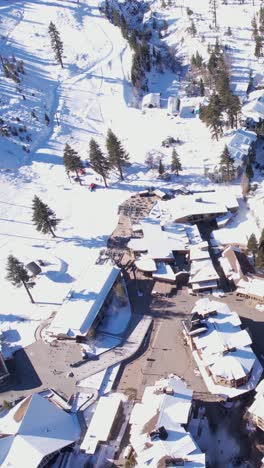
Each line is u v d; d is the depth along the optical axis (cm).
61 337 7038
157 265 7981
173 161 10138
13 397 6384
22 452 5216
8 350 7056
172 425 5316
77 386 6391
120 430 5753
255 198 9094
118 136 12344
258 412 5362
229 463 5338
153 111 13375
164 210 9094
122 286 7725
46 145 12006
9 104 12812
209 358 6069
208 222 8894
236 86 13900
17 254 8800
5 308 7788
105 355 6756
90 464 5447
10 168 11075
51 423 5641
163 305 7412
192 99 13488
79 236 9025
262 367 6191
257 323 6844
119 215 9388
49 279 8150
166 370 6412
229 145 10362
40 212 8638
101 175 10369
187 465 4903
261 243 7475
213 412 5822
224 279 7712
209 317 6581
